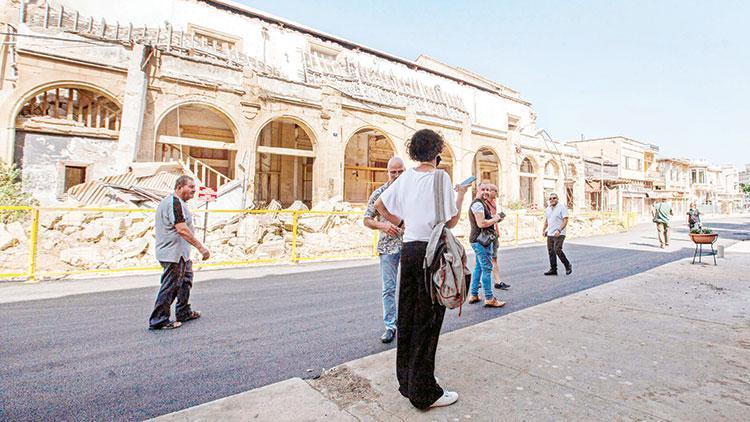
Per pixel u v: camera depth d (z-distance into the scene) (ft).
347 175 72.49
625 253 39.91
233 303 18.61
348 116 57.98
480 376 9.30
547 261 34.55
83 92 41.91
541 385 8.79
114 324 14.76
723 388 8.63
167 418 7.43
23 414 8.15
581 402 7.97
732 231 74.74
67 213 29.55
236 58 54.95
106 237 29.55
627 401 8.02
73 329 14.10
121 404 8.64
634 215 101.76
